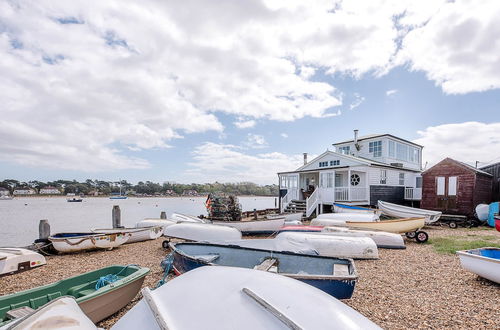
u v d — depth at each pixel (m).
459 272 6.86
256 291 2.59
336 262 5.52
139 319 2.41
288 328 2.11
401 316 4.46
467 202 15.80
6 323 2.75
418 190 20.67
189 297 2.57
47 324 2.38
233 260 6.39
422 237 10.88
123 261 8.53
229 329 2.13
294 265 5.88
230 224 12.48
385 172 20.02
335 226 11.48
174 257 6.09
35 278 6.97
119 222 15.20
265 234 12.41
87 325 2.56
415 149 25.80
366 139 22.92
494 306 4.81
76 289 4.59
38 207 59.47
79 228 21.91
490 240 11.09
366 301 5.10
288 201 21.00
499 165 18.73
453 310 4.68
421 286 5.90
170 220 14.05
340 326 2.20
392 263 7.79
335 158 20.59
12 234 19.25
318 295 2.69
